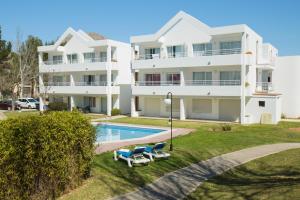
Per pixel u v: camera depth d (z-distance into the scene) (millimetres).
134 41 40844
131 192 11109
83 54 48469
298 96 38188
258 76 38469
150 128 30312
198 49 37500
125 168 14266
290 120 35375
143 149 15445
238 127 29000
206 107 37531
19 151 8773
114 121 35938
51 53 52531
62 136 10172
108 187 11414
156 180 12688
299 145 20812
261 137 23734
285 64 38812
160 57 40031
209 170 14445
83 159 11609
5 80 52625
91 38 48000
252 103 33906
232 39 34812
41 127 9414
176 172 14000
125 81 45938
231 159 16594
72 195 10531
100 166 14312
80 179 11555
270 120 32625
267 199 9047
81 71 46219
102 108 47438
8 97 62469
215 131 26703
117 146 20062
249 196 9648
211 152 18312
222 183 12203
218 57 34094
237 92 32781
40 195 9578
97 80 47344
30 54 55188
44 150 9398
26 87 69688
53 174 9922
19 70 53750
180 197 10641
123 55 45406
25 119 9414
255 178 12805
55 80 52031
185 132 26578
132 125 32281
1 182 8477
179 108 39500
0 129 8562
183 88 36406
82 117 11531
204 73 37312
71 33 48906
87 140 11711
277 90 39312
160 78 40875
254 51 36375
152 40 39594
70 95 48375
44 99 49188
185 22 37906
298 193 9031
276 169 14156
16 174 8758
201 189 11430
